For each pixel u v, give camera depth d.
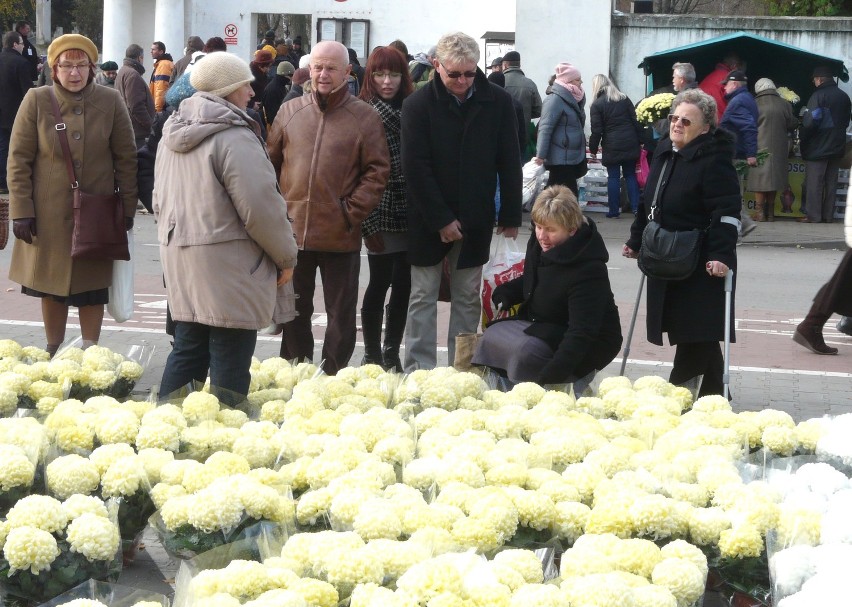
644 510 3.78
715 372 6.86
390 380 5.62
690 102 6.63
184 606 3.18
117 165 7.47
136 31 26.66
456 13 27.48
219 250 5.43
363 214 7.12
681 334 6.72
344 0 27.67
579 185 18.20
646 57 17.59
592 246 6.35
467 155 7.23
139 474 4.08
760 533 3.80
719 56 17.94
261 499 3.78
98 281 7.53
